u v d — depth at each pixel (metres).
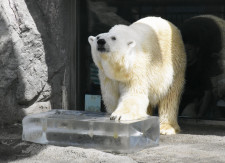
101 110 11.58
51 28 11.11
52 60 11.15
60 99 11.49
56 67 11.22
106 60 8.77
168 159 7.67
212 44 10.70
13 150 8.32
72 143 8.51
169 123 10.06
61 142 8.59
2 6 10.25
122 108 8.69
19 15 10.52
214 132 10.09
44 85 10.94
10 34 10.22
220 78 10.68
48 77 11.04
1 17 10.20
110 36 8.73
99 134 8.26
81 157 7.74
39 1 10.95
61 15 11.27
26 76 10.51
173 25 10.36
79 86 11.69
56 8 11.12
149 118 8.58
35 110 10.88
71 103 11.69
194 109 11.04
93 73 11.60
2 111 10.22
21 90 10.46
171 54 9.87
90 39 9.19
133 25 9.62
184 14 10.86
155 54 9.43
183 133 9.98
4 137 9.31
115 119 8.38
